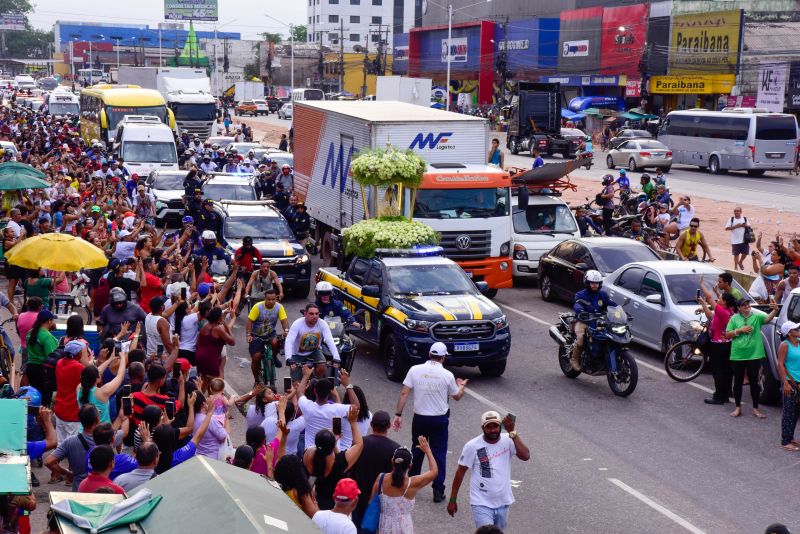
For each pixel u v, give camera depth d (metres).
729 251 28.97
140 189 28.31
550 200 24.81
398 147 21.53
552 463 12.09
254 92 113.62
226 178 29.25
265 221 23.00
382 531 7.98
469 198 21.36
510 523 10.20
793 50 65.44
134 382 9.96
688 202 27.25
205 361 12.73
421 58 105.62
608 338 15.12
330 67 134.88
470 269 21.42
